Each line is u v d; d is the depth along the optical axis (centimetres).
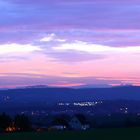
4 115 8231
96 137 5216
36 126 8662
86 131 6016
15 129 8050
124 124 8012
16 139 5097
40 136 5459
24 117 8375
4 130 7844
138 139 4938
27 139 5100
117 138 5053
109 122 8562
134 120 8100
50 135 5566
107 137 5184
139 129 6022
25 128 8112
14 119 8275
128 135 5325
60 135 5556
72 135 5528
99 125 8581
